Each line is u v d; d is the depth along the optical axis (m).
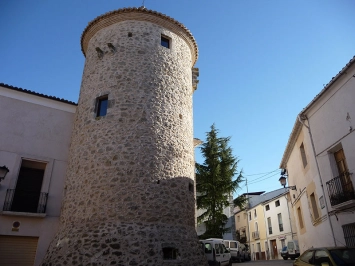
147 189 9.61
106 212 9.16
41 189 12.36
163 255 8.80
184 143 11.26
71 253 8.62
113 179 9.57
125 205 9.23
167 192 9.95
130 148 10.01
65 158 13.20
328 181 10.81
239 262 21.47
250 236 37.00
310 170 13.05
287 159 18.67
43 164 12.98
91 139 10.48
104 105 11.14
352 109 9.72
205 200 21.86
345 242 10.12
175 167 10.54
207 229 21.86
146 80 11.22
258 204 35.03
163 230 9.24
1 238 11.06
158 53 11.96
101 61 11.90
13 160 12.09
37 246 11.38
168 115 11.14
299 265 7.99
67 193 10.31
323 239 12.18
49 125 13.33
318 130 11.89
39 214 11.59
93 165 10.00
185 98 12.13
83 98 11.77
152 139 10.37
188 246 9.48
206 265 9.80
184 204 10.28
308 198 14.09
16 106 12.86
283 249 25.53
